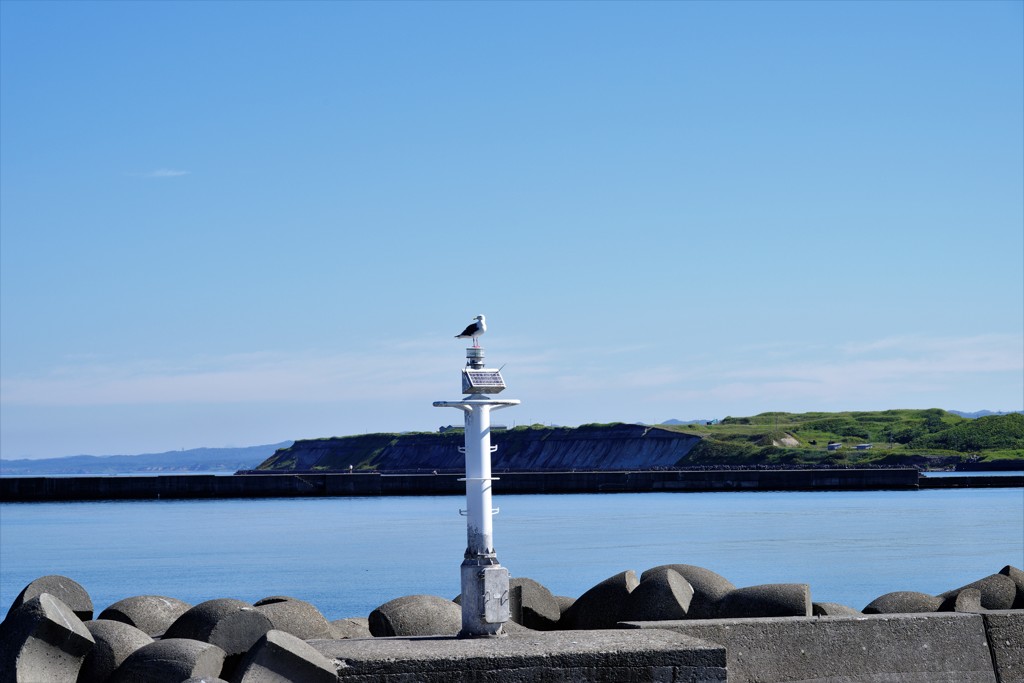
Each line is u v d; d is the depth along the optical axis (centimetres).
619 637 1012
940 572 4144
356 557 5053
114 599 3662
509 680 940
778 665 1106
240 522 7788
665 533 6122
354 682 923
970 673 1159
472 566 1047
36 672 1002
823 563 4478
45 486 10581
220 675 1059
